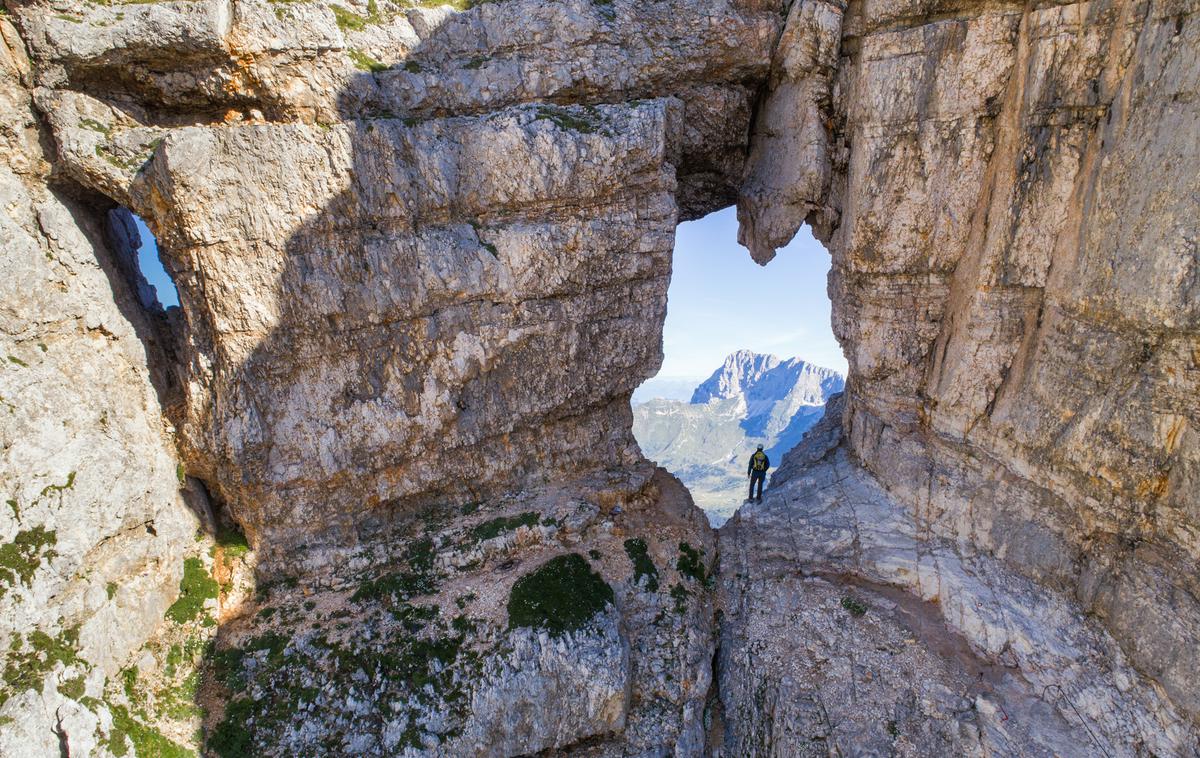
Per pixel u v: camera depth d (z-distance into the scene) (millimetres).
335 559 19844
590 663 17281
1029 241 17844
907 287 21000
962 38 18047
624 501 22797
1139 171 14656
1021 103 17453
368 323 18766
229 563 19125
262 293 17453
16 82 15844
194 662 17047
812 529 22250
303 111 17953
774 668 18828
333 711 16344
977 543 19469
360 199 17875
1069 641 16625
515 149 18703
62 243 16438
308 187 17250
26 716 13383
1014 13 17547
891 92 19141
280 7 17125
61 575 14703
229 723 15891
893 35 18797
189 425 18438
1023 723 15945
